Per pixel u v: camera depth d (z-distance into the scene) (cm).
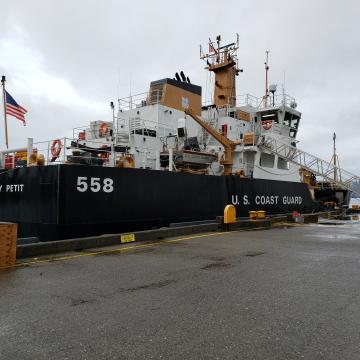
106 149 1505
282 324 398
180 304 469
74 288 546
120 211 1154
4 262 708
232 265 716
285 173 2178
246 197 1688
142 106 1973
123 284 569
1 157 1409
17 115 1720
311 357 320
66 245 874
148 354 328
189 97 2050
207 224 1331
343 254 844
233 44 2500
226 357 321
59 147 1184
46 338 363
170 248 936
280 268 687
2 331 381
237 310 445
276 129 2338
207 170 1667
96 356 324
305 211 2167
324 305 464
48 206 1049
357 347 340
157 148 1641
